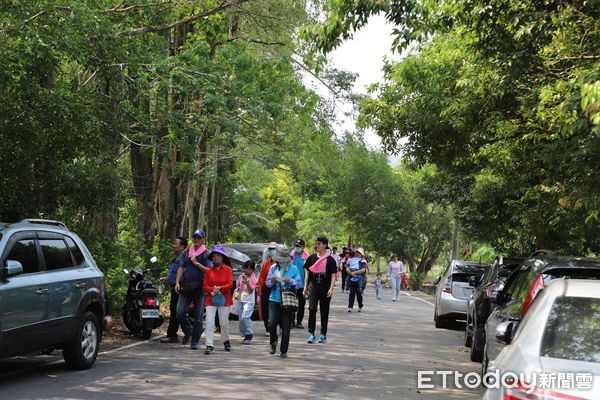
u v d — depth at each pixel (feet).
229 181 124.26
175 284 50.03
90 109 45.47
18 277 32.86
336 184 177.58
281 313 45.65
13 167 43.86
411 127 57.67
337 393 33.09
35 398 30.07
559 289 20.68
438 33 54.29
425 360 45.47
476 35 42.29
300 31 36.35
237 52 66.23
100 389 32.35
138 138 66.64
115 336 51.85
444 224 179.93
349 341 54.39
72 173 47.37
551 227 67.77
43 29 40.29
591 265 31.32
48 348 34.99
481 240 98.68
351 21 35.35
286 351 44.19
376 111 59.11
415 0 35.04
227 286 45.80
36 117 41.70
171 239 89.51
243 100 66.49
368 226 183.83
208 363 41.11
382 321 73.61
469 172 91.61
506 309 33.40
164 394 31.60
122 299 56.03
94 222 64.44
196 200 119.85
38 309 33.55
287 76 70.03
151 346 48.11
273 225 196.54
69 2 42.50
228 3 58.03
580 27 41.37
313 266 52.85
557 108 39.27
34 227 35.63
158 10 61.21
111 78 51.11
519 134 53.01
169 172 88.28
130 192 85.40
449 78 53.42
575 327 18.97
